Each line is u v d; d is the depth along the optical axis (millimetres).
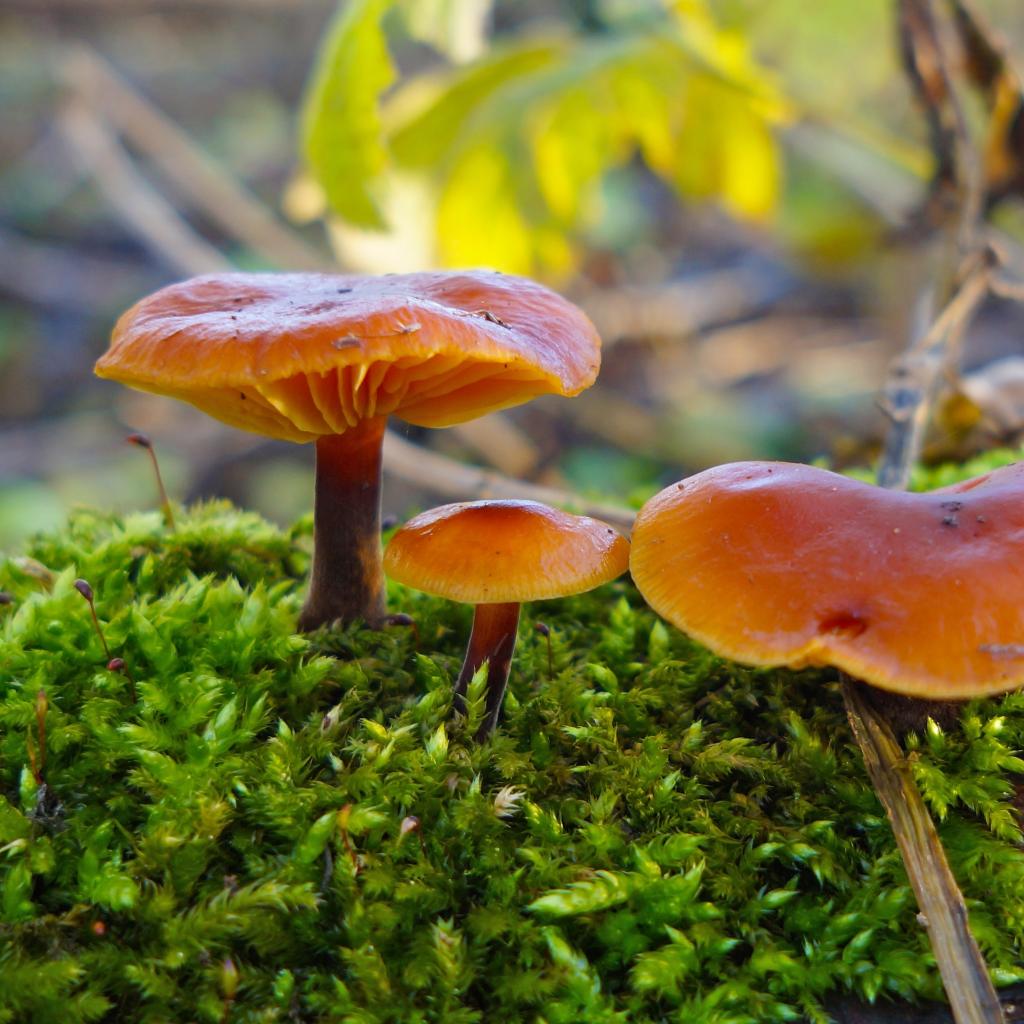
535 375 96
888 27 262
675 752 93
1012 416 153
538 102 221
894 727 94
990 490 86
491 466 293
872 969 79
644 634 111
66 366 378
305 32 548
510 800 86
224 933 78
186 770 86
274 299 95
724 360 375
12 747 89
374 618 106
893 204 291
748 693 99
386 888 81
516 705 97
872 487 88
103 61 517
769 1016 78
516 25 482
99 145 372
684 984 80
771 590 82
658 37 222
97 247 435
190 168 377
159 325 88
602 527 92
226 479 326
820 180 299
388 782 87
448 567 86
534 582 86
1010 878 83
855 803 89
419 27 216
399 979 78
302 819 85
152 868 81
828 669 102
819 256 321
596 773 91
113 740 88
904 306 347
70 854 83
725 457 304
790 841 86
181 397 99
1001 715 93
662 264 436
